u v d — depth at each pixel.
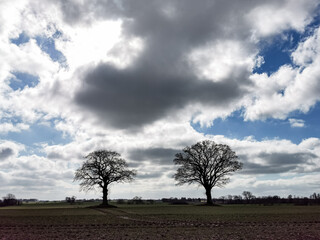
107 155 84.94
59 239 23.81
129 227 31.83
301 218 41.31
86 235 25.84
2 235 26.73
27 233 27.88
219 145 85.50
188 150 85.75
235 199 117.94
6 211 69.94
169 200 140.50
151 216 47.38
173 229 29.73
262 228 30.11
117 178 84.06
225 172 84.69
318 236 24.44
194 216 46.47
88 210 69.25
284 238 23.44
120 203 119.19
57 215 52.44
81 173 83.31
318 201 102.62
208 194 86.00
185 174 85.44
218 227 31.28
